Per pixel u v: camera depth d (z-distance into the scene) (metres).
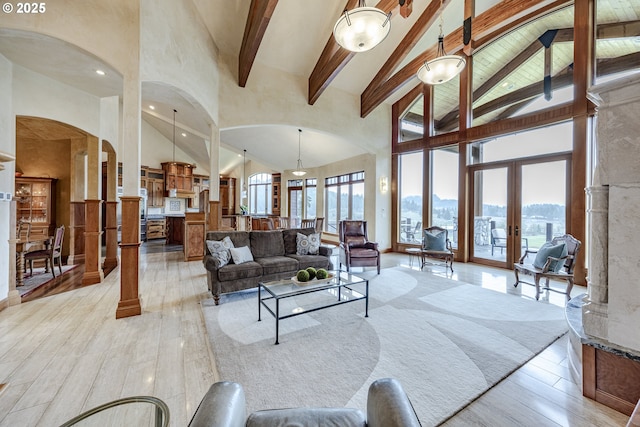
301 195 10.34
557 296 3.72
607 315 1.64
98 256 4.25
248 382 1.88
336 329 2.71
